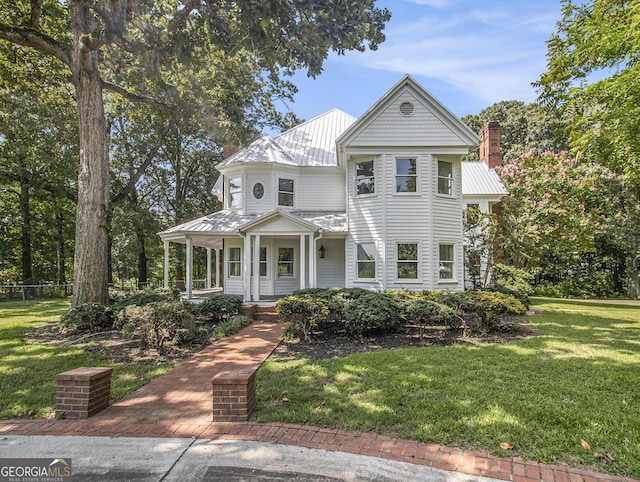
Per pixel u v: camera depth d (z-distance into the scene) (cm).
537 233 1689
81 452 360
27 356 727
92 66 1129
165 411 459
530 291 1445
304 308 830
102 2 866
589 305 1605
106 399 478
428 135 1364
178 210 2806
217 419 426
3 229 2369
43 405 482
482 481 306
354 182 1445
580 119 879
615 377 552
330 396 489
